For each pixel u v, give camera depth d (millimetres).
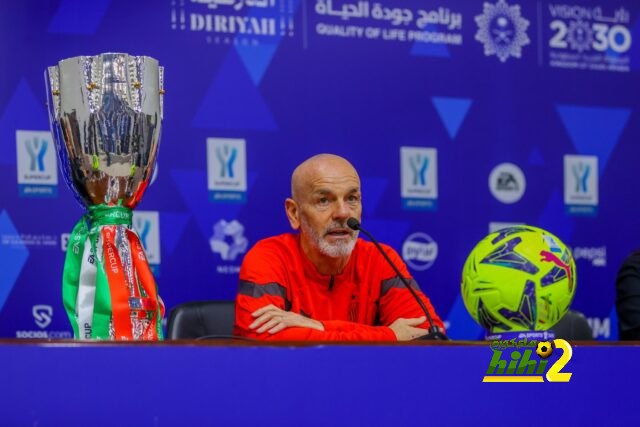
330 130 6504
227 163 6293
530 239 3184
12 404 2219
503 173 6824
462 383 2469
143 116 3174
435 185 6684
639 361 2615
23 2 5977
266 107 6383
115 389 2268
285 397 2348
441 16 6762
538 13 6961
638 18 7113
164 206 6160
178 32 6227
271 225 6371
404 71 6668
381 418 2402
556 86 6969
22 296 5934
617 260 7008
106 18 6105
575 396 2553
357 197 4895
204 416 2305
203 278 6227
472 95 6793
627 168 7086
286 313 4465
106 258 3135
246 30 6359
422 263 6625
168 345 2303
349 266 5023
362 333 4473
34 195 5961
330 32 6535
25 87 5961
